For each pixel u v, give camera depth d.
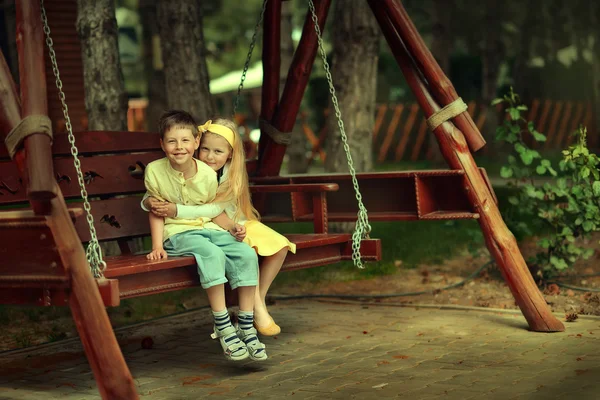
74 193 6.29
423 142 26.62
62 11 18.77
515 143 8.78
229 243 5.75
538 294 6.96
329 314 7.85
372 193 7.65
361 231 6.52
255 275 5.70
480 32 31.45
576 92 31.36
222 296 5.57
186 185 5.81
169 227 5.77
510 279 7.04
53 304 4.89
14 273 4.91
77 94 19.14
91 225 4.96
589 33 29.03
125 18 54.19
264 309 6.01
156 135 6.98
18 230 4.86
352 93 11.77
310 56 7.77
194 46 10.82
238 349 5.55
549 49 31.94
